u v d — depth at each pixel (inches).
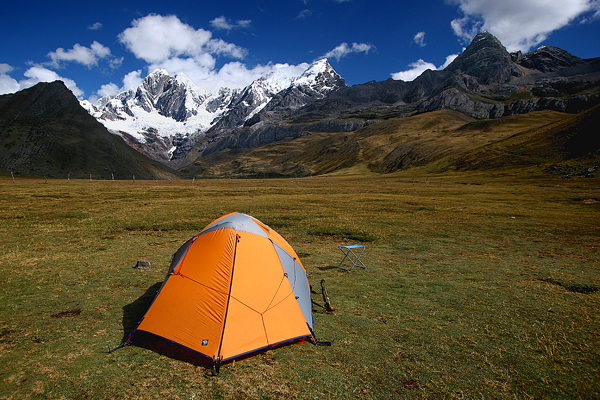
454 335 355.3
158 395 247.9
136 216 1202.6
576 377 279.4
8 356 295.1
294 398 248.1
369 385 265.4
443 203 1886.1
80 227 974.4
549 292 493.4
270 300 344.5
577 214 1457.9
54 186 2837.1
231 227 376.5
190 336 311.3
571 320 394.6
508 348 327.9
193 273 347.9
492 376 280.4
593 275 582.2
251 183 4702.3
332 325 376.5
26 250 689.0
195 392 252.8
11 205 1417.3
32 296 443.2
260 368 287.9
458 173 5433.1
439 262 674.8
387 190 3011.8
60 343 322.0
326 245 829.8
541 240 911.0
